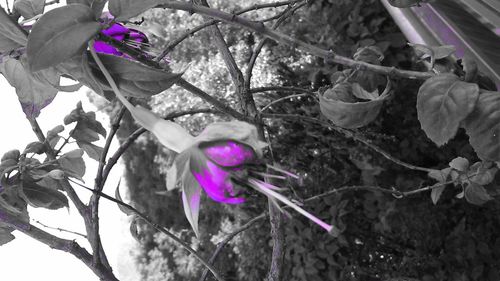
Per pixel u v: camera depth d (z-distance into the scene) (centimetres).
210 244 152
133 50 23
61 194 33
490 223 101
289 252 120
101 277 38
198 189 19
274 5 47
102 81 21
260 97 120
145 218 37
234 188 17
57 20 19
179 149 18
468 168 43
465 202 104
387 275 109
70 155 36
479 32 65
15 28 21
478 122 23
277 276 39
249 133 18
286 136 116
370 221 114
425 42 68
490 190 43
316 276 117
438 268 102
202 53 140
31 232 35
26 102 25
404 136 111
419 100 24
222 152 17
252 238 130
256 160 18
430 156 110
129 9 20
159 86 21
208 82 131
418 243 106
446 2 73
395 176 111
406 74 25
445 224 106
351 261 115
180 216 168
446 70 32
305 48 24
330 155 116
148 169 178
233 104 129
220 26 134
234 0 133
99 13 20
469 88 23
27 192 33
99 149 41
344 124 25
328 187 116
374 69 25
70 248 37
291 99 116
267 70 122
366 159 110
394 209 107
